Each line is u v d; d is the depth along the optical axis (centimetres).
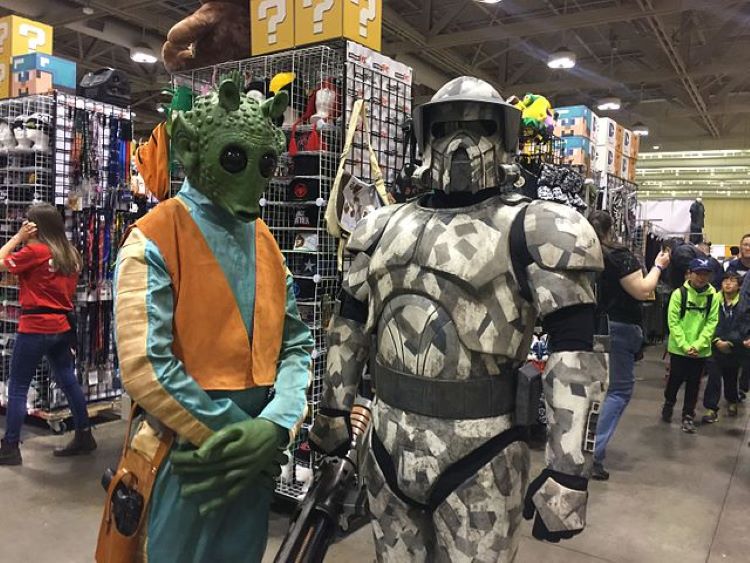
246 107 144
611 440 484
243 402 149
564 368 146
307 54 305
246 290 152
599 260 148
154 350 131
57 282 389
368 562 281
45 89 522
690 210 1001
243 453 136
